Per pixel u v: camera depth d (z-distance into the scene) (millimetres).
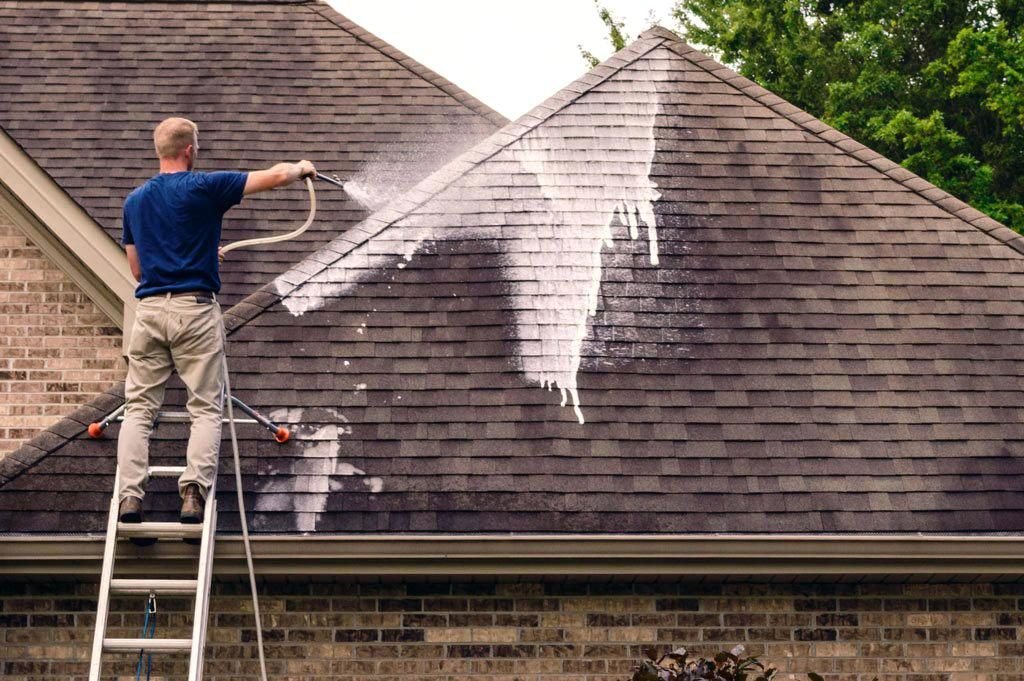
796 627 9594
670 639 9523
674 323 10703
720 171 11992
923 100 31000
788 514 9398
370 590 9531
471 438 9789
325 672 9414
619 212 11555
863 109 30844
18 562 9109
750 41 34031
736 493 9516
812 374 10398
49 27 15438
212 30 15742
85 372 12320
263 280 12391
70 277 12492
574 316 10680
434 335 10531
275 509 9250
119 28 15562
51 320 12422
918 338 10742
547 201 11617
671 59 13062
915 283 11203
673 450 9773
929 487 9648
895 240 11562
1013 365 10602
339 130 14398
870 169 12195
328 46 15695
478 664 9453
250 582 9383
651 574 9320
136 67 14953
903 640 9617
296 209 13289
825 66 32875
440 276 11008
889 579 9586
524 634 9492
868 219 11719
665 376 10297
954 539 9250
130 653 9516
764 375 10352
